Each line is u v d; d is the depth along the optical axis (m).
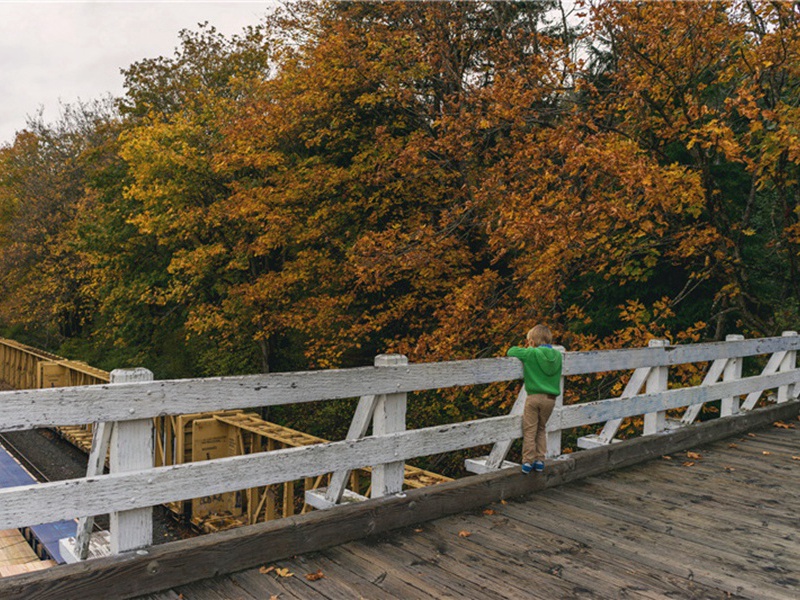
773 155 10.34
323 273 17.50
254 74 21.44
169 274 20.98
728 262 12.48
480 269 16.80
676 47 11.35
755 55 10.67
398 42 16.66
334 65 16.48
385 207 16.55
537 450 5.70
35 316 31.72
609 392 14.02
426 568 4.11
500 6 16.69
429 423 16.59
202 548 3.80
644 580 4.05
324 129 17.19
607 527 4.99
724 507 5.59
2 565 5.07
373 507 4.63
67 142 35.28
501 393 13.86
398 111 17.52
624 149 10.73
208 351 22.41
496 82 13.07
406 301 16.45
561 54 12.64
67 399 3.39
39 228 31.70
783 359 10.30
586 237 11.48
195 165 18.03
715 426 8.33
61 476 14.80
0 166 37.50
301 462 4.32
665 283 15.05
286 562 4.13
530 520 5.09
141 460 3.71
